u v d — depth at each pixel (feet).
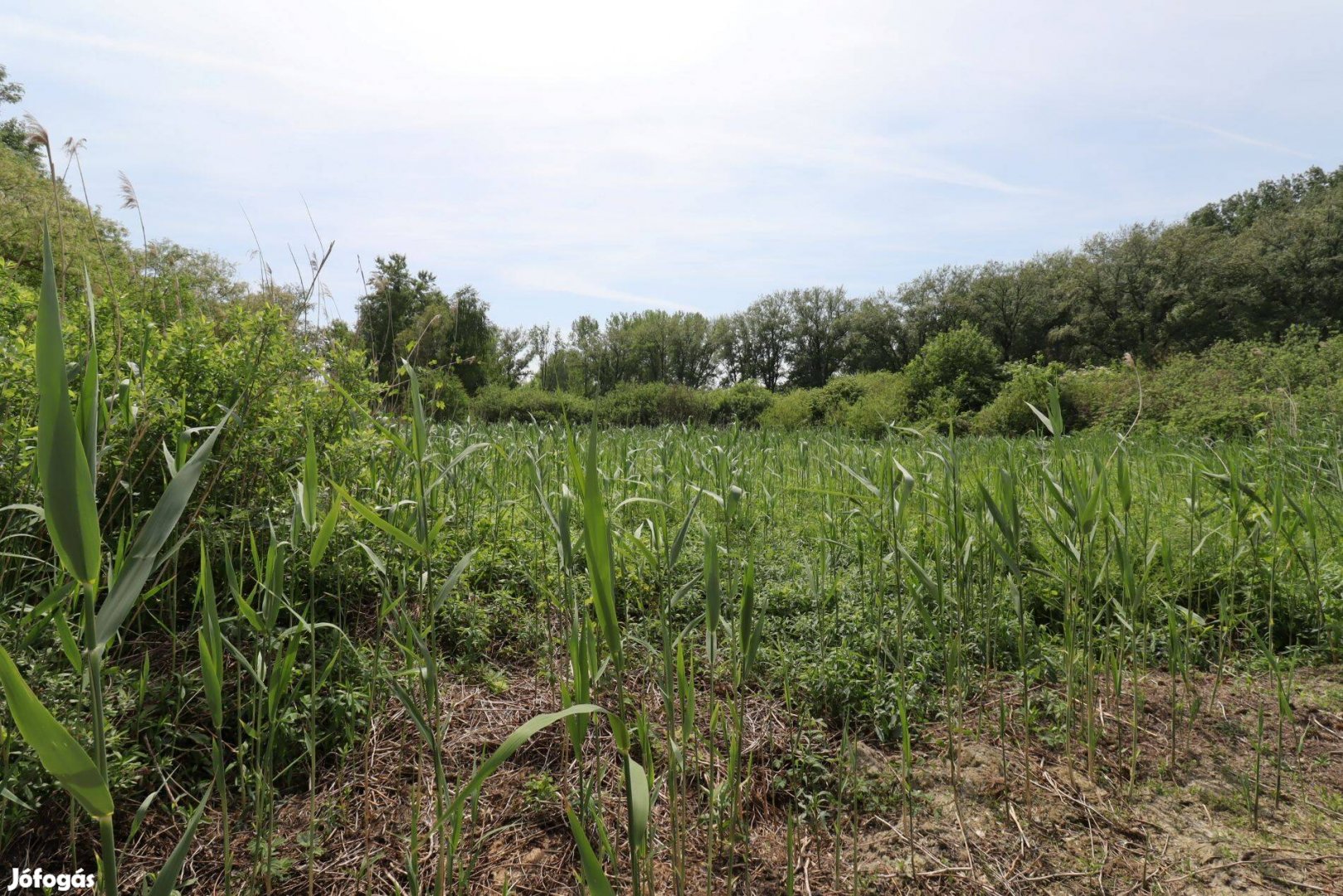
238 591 6.86
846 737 9.57
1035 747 10.20
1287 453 18.16
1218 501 15.39
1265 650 11.48
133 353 11.51
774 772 9.45
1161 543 10.68
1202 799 9.09
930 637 12.30
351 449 12.91
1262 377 55.67
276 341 12.39
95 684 4.30
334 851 7.79
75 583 5.59
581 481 6.08
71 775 3.88
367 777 8.68
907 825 8.57
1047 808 8.89
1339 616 13.26
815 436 36.52
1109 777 9.52
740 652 7.97
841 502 16.75
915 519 15.06
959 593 10.33
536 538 15.26
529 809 8.58
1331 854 8.03
